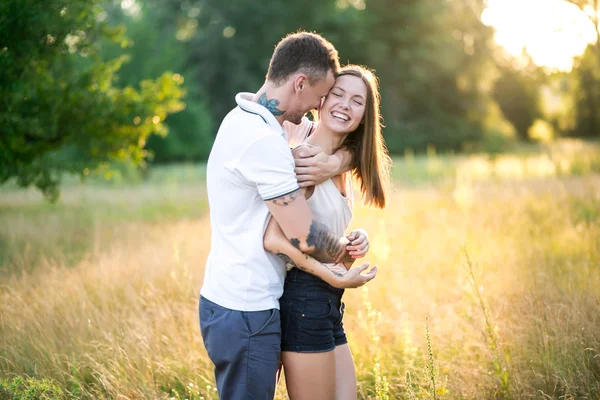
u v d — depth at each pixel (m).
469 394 3.08
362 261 5.43
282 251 2.29
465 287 4.08
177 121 27.52
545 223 6.76
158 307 4.11
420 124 42.56
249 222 2.31
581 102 43.69
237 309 2.30
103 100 6.71
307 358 2.40
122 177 17.98
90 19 6.35
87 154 7.23
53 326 3.89
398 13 42.16
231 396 2.33
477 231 6.44
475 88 44.88
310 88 2.36
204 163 30.95
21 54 5.71
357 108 2.49
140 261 5.45
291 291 2.42
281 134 2.34
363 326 3.64
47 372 3.43
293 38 2.39
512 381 3.14
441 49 42.50
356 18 40.62
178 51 25.23
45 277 4.81
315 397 2.44
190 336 3.81
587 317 3.52
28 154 6.80
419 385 3.18
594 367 3.17
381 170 2.62
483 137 42.88
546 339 3.27
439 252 5.73
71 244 7.30
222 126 2.37
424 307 4.32
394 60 42.69
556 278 4.32
